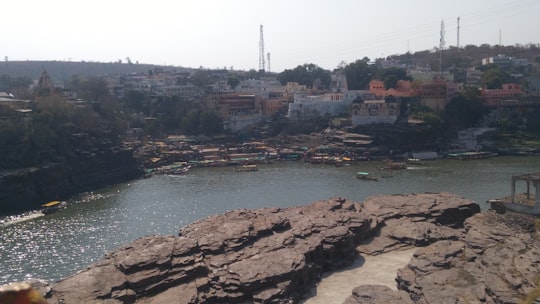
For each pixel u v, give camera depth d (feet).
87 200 378.94
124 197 386.73
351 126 623.77
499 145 586.04
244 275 144.87
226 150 598.34
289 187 409.90
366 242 192.54
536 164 492.54
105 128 522.47
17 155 385.70
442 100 655.76
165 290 143.84
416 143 579.48
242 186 419.74
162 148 583.99
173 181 455.22
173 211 333.21
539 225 173.06
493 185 390.01
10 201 349.61
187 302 135.74
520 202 209.46
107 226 297.74
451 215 215.72
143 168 513.45
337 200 230.07
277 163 552.41
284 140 642.22
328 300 147.13
